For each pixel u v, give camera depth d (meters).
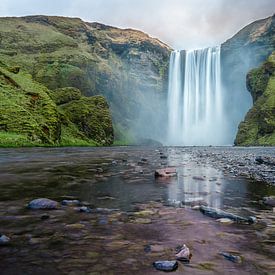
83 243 4.82
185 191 9.74
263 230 5.61
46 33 165.62
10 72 78.38
